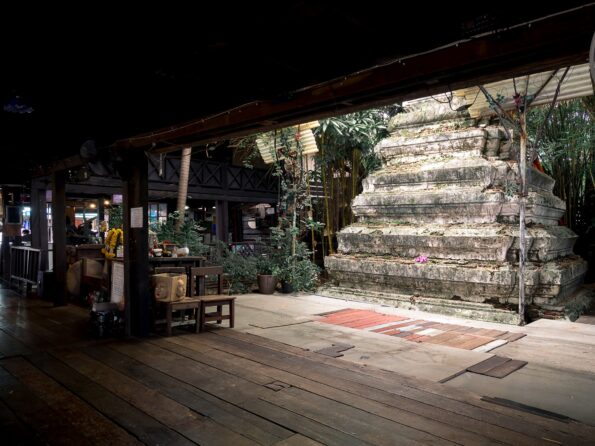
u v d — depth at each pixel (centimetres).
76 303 848
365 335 609
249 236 1975
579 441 303
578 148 971
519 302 687
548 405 371
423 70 328
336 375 436
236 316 738
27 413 351
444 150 866
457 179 815
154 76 369
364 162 1134
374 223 917
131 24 277
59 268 815
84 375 438
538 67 303
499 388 411
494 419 338
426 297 804
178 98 428
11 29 285
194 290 683
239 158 1698
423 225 843
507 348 548
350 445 297
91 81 388
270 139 1050
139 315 594
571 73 624
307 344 560
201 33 278
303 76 342
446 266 764
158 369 455
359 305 842
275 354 509
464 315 733
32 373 445
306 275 1011
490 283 717
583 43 273
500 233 735
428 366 472
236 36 281
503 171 779
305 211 1128
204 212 1972
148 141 572
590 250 1077
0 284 1092
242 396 383
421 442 301
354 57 308
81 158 625
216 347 539
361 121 1063
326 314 756
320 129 1098
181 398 379
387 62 308
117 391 395
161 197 1669
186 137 554
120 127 534
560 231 823
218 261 1067
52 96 451
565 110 1007
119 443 302
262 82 359
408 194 856
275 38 294
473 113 805
